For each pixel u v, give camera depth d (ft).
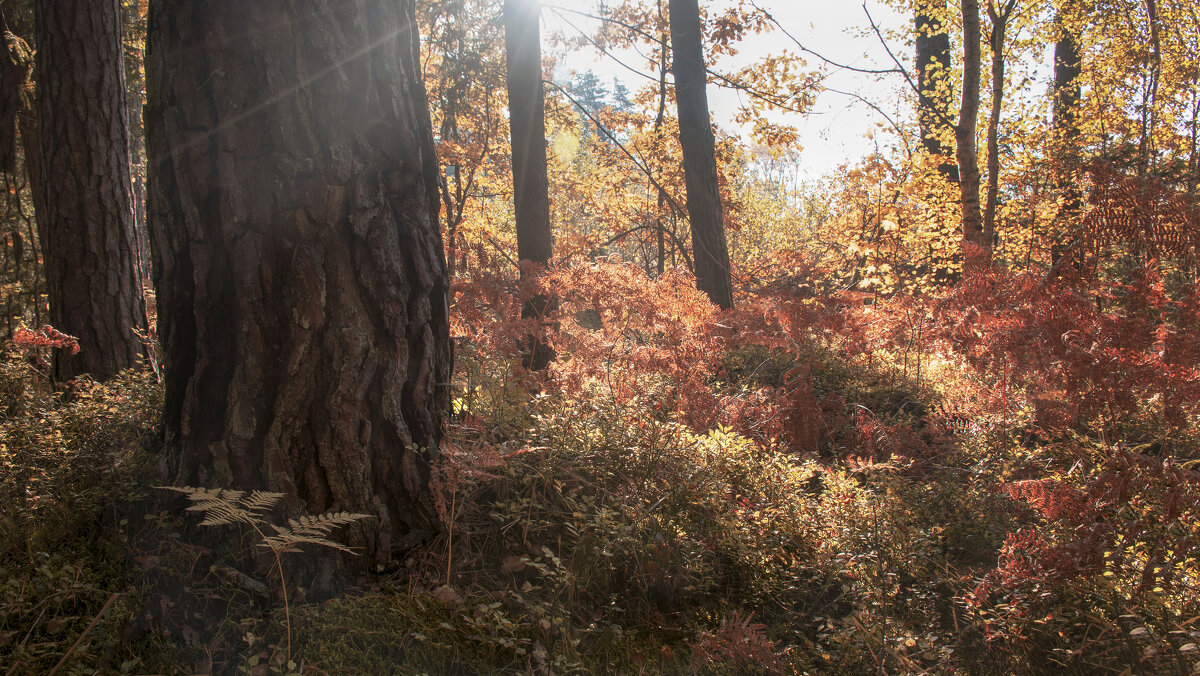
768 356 24.62
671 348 17.02
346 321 10.38
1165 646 9.45
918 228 48.24
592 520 11.62
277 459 10.12
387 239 10.85
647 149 57.16
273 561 9.89
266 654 8.90
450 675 8.96
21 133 29.32
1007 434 16.42
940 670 9.88
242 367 10.19
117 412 12.34
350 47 10.52
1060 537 11.59
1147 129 52.39
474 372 15.47
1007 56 47.42
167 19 10.21
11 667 7.98
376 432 10.68
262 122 10.07
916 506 13.80
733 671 9.64
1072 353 12.75
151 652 8.81
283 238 10.20
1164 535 11.28
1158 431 16.51
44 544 9.90
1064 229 41.11
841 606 11.65
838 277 51.60
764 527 12.63
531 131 28.45
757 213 92.48
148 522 10.35
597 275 18.02
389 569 10.51
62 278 20.39
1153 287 12.41
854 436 18.72
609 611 10.42
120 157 21.24
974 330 16.69
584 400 15.03
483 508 11.94
